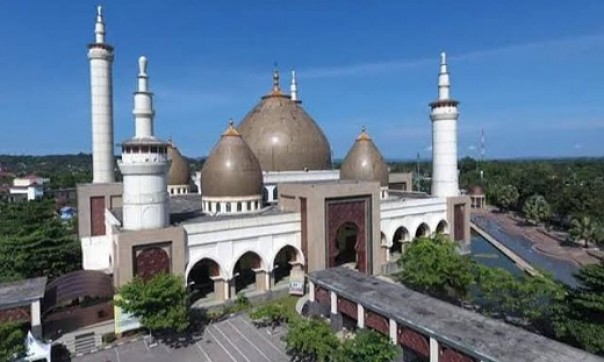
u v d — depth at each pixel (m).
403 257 38.75
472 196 103.12
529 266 49.81
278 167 53.22
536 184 90.44
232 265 37.25
